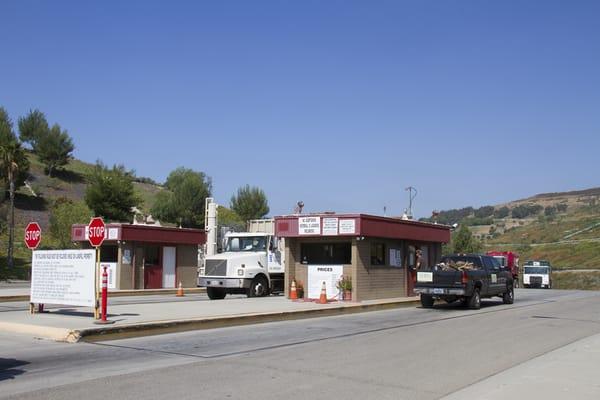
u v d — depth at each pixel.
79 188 76.75
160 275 35.47
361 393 8.88
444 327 17.23
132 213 64.25
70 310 19.12
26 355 11.73
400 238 26.11
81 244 36.59
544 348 13.36
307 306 21.23
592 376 10.05
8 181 53.69
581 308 24.41
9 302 24.97
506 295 26.86
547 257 85.06
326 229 24.02
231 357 11.71
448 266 24.12
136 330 14.80
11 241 46.88
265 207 75.88
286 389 9.02
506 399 8.48
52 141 78.69
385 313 21.70
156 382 9.34
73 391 8.68
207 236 37.53
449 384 9.55
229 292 27.78
